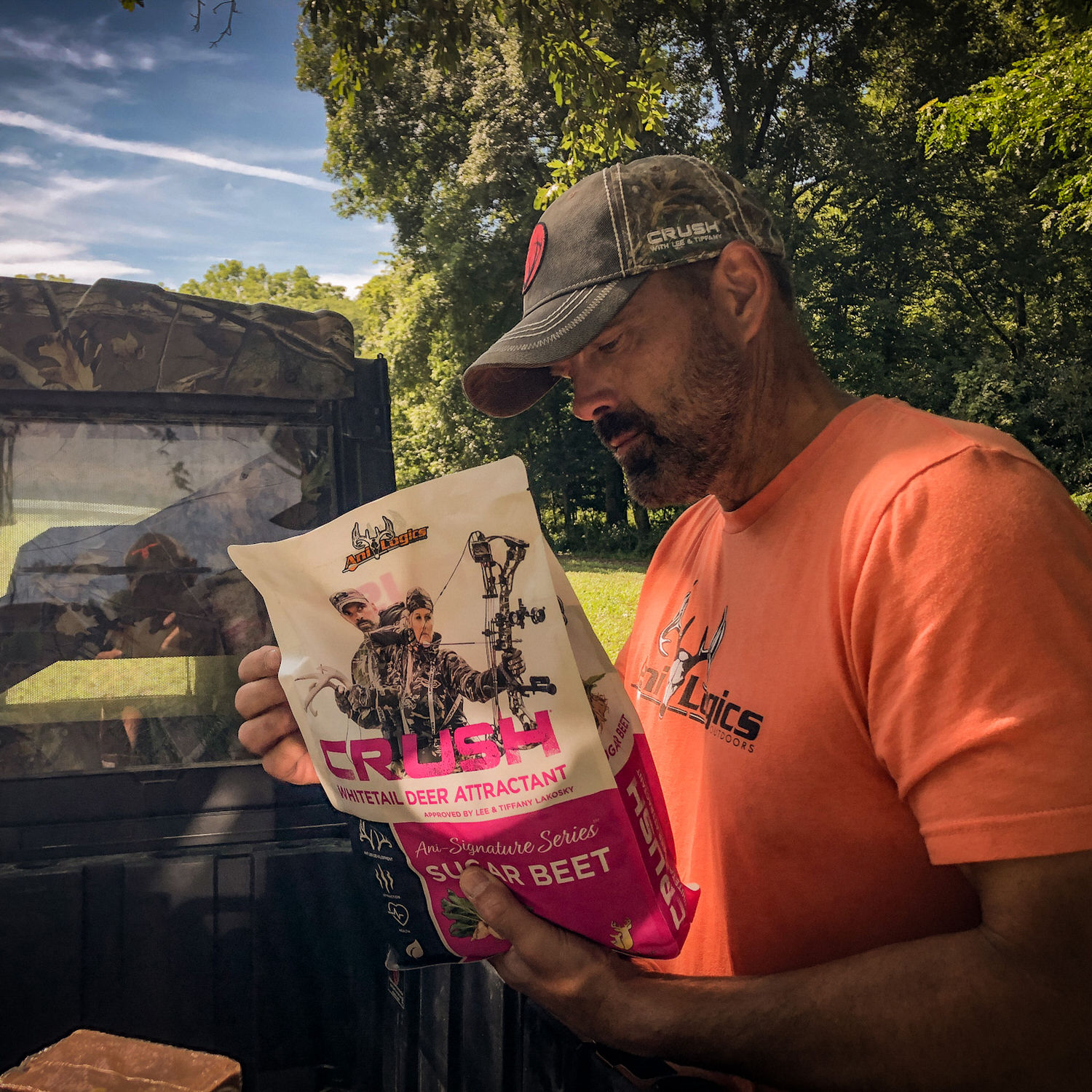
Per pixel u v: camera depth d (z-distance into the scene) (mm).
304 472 1877
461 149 23797
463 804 986
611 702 1023
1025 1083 831
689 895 1156
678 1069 1080
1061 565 891
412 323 24188
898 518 962
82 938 1614
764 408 1216
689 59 23625
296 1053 1678
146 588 1765
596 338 1193
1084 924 812
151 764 1717
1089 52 10078
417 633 994
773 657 1125
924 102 24688
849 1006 893
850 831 1045
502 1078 1261
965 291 27484
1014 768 837
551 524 25391
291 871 1668
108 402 1782
